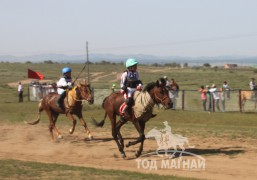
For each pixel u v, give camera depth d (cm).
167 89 1233
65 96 1628
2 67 12525
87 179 950
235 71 11619
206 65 17750
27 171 1032
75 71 11100
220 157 1252
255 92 2714
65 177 969
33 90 3750
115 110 1333
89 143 1577
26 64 14700
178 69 12988
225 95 2784
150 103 1232
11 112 2912
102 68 13038
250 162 1178
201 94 2780
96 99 3106
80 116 1658
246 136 1670
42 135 1800
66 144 1566
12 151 1445
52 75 9369
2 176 975
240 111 2736
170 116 2517
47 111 1677
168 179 956
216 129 1909
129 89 1279
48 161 1260
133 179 952
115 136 1329
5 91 5031
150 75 9269
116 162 1230
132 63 1285
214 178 1003
